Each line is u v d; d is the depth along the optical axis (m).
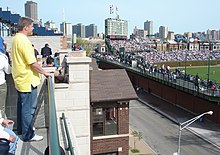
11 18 28.92
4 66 4.88
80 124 9.65
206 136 35.19
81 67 9.34
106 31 192.25
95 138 17.09
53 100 3.56
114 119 17.44
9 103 6.27
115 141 17.50
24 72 4.96
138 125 40.09
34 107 5.33
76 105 9.48
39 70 4.97
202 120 41.31
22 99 5.14
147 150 30.41
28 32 4.97
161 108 49.84
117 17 196.00
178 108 49.56
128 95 17.28
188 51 140.88
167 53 130.62
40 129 6.34
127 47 143.00
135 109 49.88
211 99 39.62
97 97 16.69
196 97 44.69
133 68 70.81
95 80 18.34
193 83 44.56
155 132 36.94
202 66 112.81
